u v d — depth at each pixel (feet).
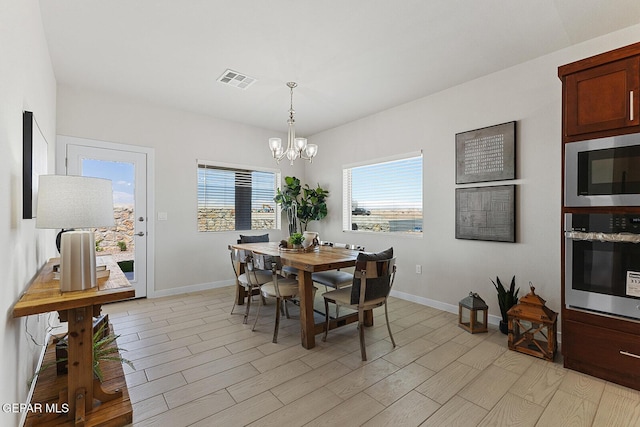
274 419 5.41
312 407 5.75
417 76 10.41
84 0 6.77
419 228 12.62
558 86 8.73
